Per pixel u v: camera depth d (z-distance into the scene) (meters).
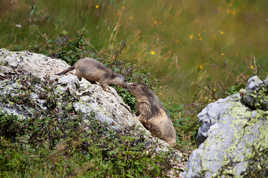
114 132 12.65
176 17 32.72
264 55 32.38
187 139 17.62
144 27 29.55
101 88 15.84
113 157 11.59
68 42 21.58
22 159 10.73
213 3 37.78
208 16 35.88
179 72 25.66
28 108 12.55
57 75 15.09
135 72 21.22
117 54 21.64
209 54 29.73
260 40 34.94
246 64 29.17
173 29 30.91
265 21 37.81
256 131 11.76
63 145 11.38
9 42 22.91
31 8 25.56
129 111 16.14
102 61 21.11
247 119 12.38
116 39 25.84
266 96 12.58
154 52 26.08
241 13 38.72
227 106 13.63
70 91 13.67
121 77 16.58
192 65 27.47
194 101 22.70
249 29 36.56
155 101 16.36
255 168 11.09
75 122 12.37
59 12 26.59
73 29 25.66
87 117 12.80
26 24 24.44
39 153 11.12
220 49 30.55
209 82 25.56
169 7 32.94
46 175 10.47
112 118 13.72
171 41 29.55
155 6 32.03
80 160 11.35
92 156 11.57
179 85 24.56
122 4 30.47
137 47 25.80
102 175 10.85
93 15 27.09
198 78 25.67
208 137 12.18
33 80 13.59
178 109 20.45
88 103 13.63
